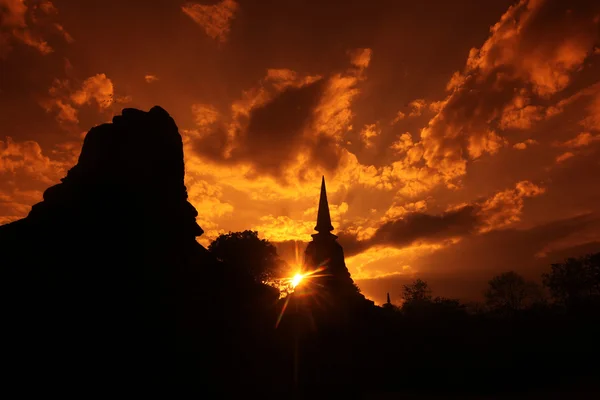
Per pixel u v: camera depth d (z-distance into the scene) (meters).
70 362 25.16
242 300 44.69
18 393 22.45
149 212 38.09
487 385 56.72
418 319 79.69
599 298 88.44
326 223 98.56
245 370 34.66
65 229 33.00
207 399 29.09
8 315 25.69
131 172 38.53
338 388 43.62
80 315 27.84
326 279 85.75
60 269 29.97
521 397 50.78
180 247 40.56
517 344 65.25
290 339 45.97
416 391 54.69
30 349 24.66
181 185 44.22
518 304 110.25
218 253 67.62
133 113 42.44
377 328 67.25
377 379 54.91
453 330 72.44
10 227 32.88
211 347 33.47
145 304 31.56
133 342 28.52
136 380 26.55
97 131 40.25
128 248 34.41
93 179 37.12
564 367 60.03
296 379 39.91
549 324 72.50
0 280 27.41
